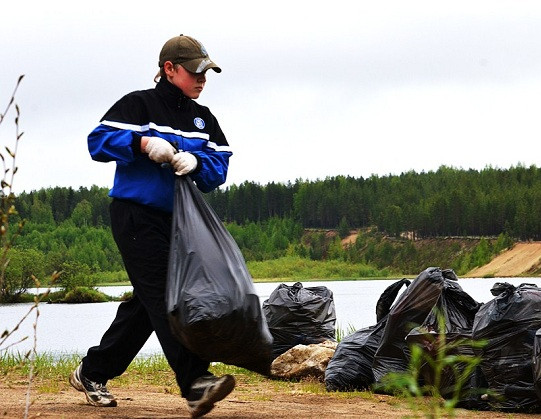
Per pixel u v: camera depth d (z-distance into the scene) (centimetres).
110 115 659
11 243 417
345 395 1033
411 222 18638
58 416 670
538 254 15850
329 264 18688
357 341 1141
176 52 671
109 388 1087
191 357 639
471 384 955
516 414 902
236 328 618
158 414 700
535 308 925
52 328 3394
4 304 6475
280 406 864
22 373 1212
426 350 970
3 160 407
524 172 19688
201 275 620
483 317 945
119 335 729
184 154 652
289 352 1321
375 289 8169
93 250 14500
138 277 658
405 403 879
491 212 17838
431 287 1013
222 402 888
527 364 912
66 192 17650
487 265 16150
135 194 656
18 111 406
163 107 673
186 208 643
